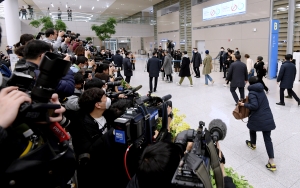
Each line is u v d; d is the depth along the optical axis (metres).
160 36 22.95
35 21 16.03
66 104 1.82
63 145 0.78
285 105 5.76
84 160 1.53
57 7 24.23
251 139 3.51
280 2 10.44
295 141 3.73
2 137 0.54
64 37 3.58
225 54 11.34
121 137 1.24
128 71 8.40
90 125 1.67
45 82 0.65
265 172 2.95
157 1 21.19
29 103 0.62
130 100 1.81
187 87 8.53
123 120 1.22
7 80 0.81
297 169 2.98
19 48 2.08
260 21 11.63
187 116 5.20
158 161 0.83
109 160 1.47
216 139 1.12
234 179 1.70
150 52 25.78
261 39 11.69
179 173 0.79
